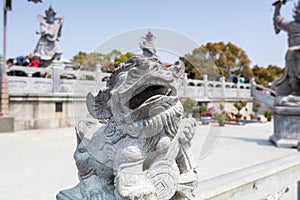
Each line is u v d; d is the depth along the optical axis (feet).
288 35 27.91
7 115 35.81
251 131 37.14
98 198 6.39
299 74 26.76
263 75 142.72
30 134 32.83
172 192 6.20
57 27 58.49
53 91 40.55
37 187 13.48
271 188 11.71
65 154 21.15
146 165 6.17
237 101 50.24
